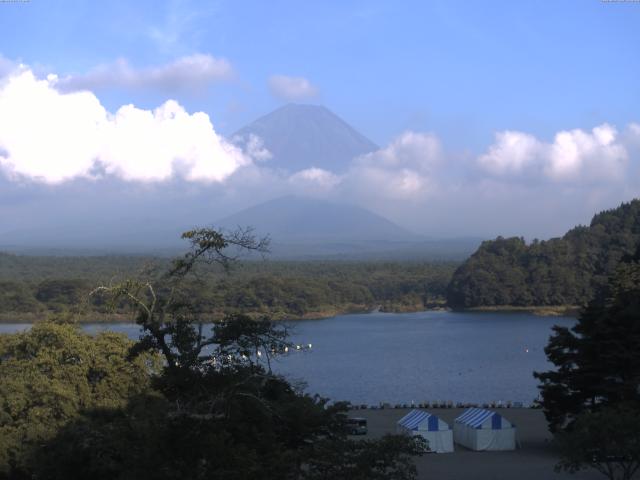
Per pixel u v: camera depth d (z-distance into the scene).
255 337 29.77
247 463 25.53
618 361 55.00
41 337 44.81
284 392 35.16
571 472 41.03
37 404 40.91
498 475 46.66
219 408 27.42
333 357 143.88
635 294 76.75
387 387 107.94
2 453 38.62
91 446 34.88
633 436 37.97
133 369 44.31
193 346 29.88
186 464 25.69
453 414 74.56
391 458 27.69
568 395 56.75
